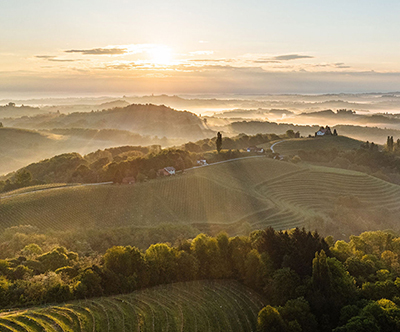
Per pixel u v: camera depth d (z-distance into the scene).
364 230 146.50
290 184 190.75
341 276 62.84
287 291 63.75
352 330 48.50
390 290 59.25
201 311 63.28
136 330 54.09
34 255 78.06
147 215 141.75
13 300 57.41
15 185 174.88
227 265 79.25
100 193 150.38
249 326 60.31
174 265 75.19
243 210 153.88
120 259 70.19
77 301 60.62
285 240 74.81
